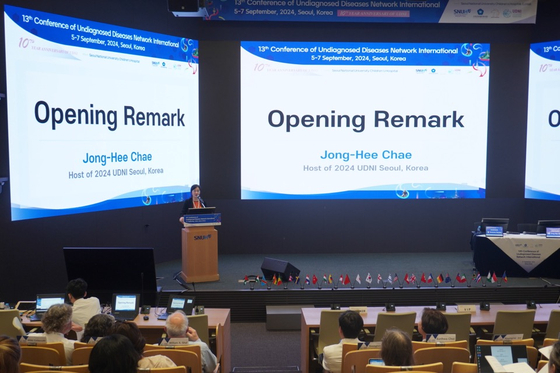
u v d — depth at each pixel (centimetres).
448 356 409
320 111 1027
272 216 1048
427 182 1045
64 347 417
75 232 841
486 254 866
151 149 951
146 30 928
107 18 868
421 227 1059
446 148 1041
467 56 1030
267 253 1052
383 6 984
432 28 1027
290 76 1020
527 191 1056
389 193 1045
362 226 1055
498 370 312
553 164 1027
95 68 855
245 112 1021
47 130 792
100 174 872
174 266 959
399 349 349
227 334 585
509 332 543
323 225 1054
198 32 1016
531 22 983
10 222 753
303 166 1034
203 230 841
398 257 1023
